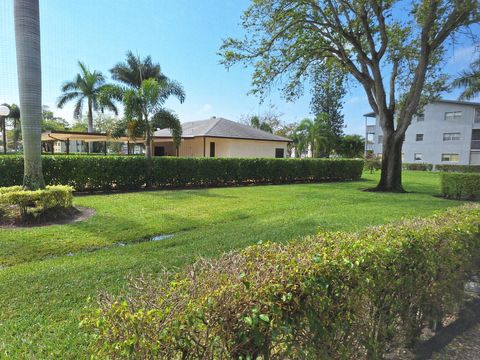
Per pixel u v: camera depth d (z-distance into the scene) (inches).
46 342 83.3
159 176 465.7
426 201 368.8
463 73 807.1
